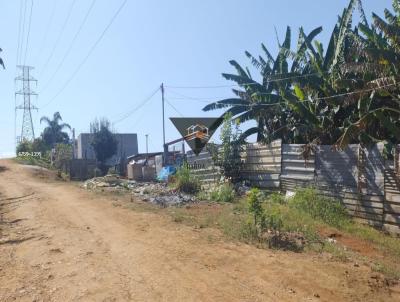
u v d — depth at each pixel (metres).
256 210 10.07
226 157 21.30
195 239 9.70
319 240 10.10
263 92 24.03
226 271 7.42
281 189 18.58
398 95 16.28
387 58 14.83
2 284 7.06
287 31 24.03
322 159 16.33
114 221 12.41
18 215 14.55
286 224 11.05
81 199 18.23
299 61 23.06
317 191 16.20
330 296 6.35
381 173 13.74
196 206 15.59
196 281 6.93
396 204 13.23
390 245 11.16
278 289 6.58
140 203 16.39
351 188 14.94
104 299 6.22
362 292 6.58
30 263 8.27
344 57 19.73
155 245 9.25
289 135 23.59
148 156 45.69
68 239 10.16
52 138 74.56
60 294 6.49
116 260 8.23
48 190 23.30
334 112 19.70
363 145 14.53
